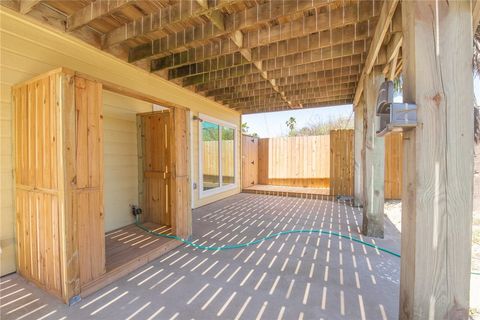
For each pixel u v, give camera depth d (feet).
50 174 6.80
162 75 14.87
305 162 27.61
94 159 7.29
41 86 7.02
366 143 11.91
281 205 19.47
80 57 10.53
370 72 11.64
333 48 11.65
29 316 5.96
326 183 26.61
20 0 8.20
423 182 4.19
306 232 12.48
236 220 14.94
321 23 9.10
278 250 10.09
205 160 20.18
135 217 13.52
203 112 20.08
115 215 12.54
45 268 7.04
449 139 4.11
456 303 4.11
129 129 13.34
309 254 9.66
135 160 13.70
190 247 10.48
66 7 8.96
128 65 12.94
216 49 11.36
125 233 11.69
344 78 16.22
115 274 7.73
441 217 4.13
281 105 23.52
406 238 4.56
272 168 29.30
